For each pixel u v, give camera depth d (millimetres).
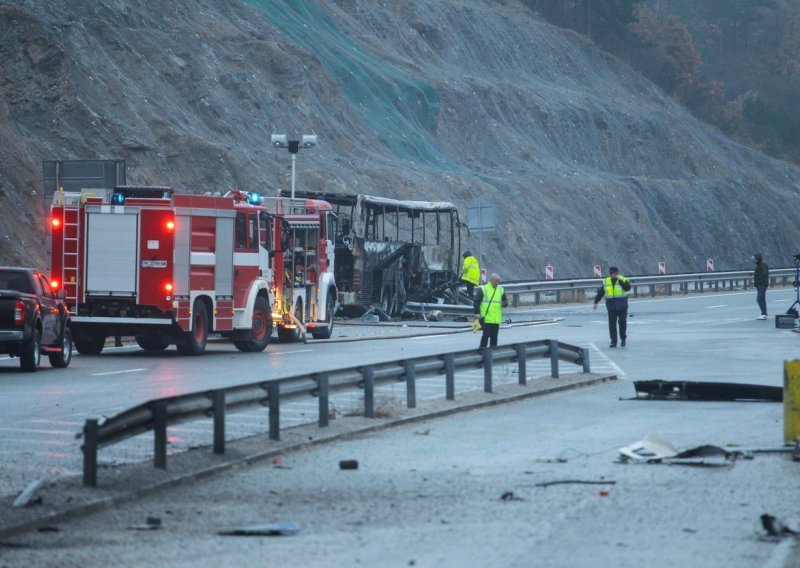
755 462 38406
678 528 28094
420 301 141250
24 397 56938
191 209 84062
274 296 95688
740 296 189125
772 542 26609
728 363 79812
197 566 24484
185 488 34031
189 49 177375
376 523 28875
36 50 144750
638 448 39531
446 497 32344
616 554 25422
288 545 26469
